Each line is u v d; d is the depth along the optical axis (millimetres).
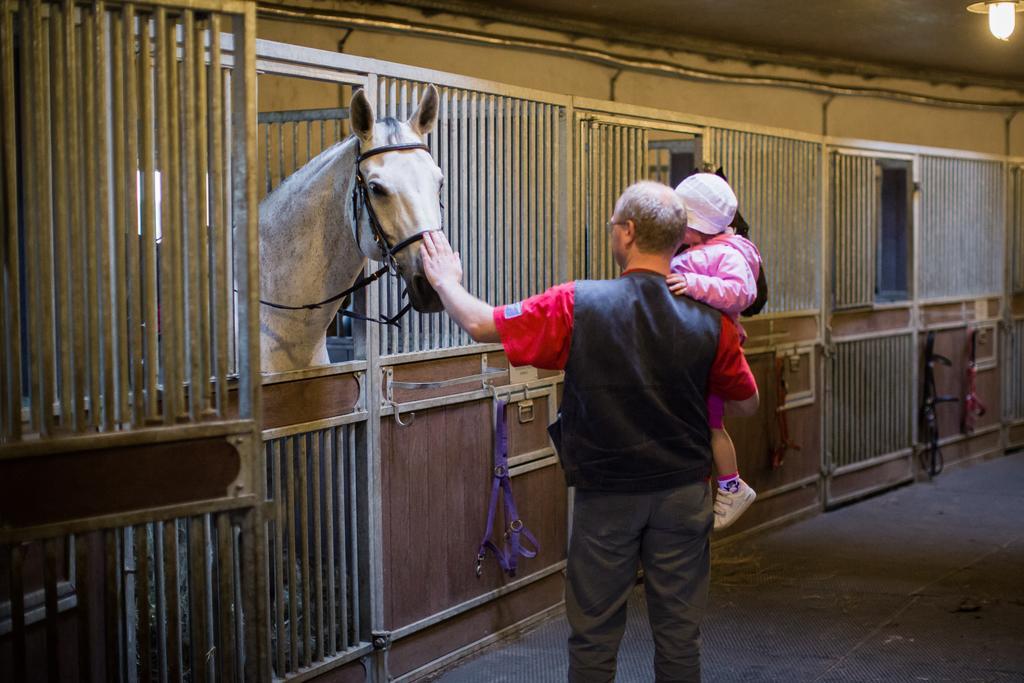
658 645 2227
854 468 5703
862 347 5777
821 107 6730
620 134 4105
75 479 1939
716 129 4629
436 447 3199
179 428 2020
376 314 2945
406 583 3092
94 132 1974
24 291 2656
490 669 3268
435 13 4734
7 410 1930
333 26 4438
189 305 2057
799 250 5281
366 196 2564
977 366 6820
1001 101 7645
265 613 2117
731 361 2229
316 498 2809
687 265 2512
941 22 5359
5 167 1901
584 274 3924
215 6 2020
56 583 1955
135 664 2387
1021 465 6777
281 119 3166
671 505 2176
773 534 5023
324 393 2795
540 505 3719
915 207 6160
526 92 3520
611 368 2133
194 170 2043
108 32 2225
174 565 2090
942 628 3631
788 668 3262
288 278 2689
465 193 3271
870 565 4449
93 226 1987
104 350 1997
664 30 5531
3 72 1882
